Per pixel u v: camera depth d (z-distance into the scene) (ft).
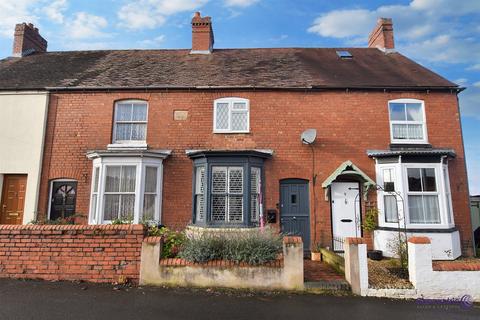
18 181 34.71
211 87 35.17
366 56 45.32
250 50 47.78
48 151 34.45
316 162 33.81
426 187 31.86
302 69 40.09
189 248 20.71
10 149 34.47
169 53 46.60
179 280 19.99
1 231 20.40
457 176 33.45
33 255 20.24
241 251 20.30
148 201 32.73
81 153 34.40
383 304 18.37
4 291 18.10
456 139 34.24
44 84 36.52
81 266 20.11
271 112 34.91
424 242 20.16
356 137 34.32
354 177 33.65
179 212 32.99
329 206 33.17
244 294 19.17
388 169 32.89
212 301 17.93
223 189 31.40
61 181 34.37
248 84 35.60
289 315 16.44
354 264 20.21
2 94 35.60
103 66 41.91
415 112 35.22
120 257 20.26
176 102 35.40
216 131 34.53
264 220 32.27
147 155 32.55
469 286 19.48
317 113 34.86
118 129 35.40
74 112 35.37
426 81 36.27
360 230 33.09
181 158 34.12
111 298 17.76
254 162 32.30
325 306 17.80
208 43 46.16
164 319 15.47
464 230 32.48
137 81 36.96
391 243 30.71
